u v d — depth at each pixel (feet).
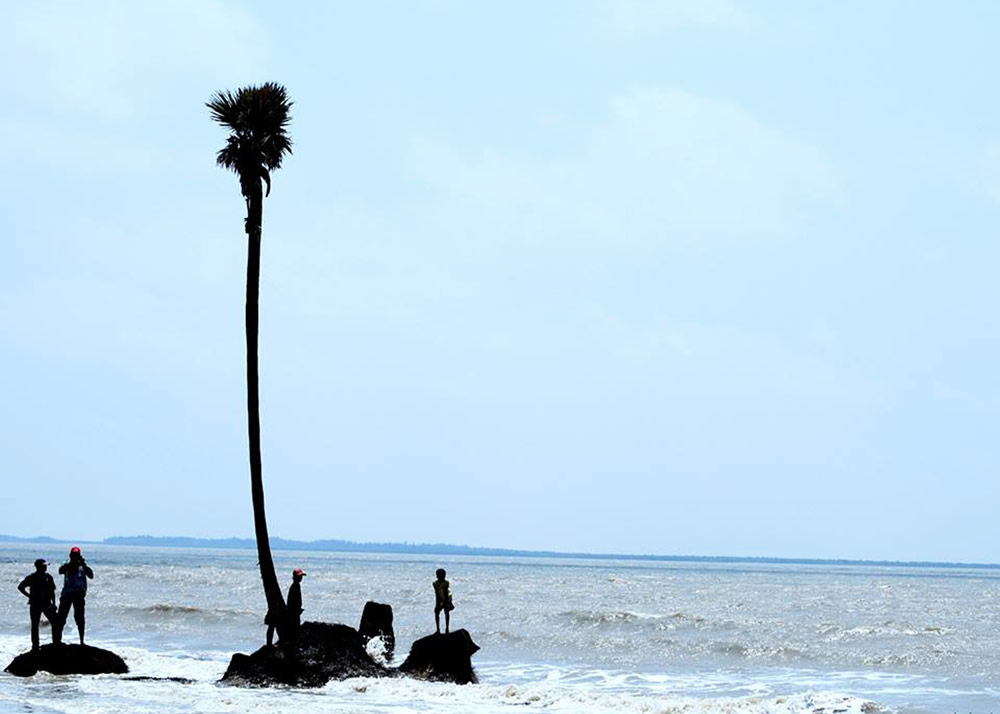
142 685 148.05
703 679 189.98
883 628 295.89
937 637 269.23
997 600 516.32
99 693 139.74
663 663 215.92
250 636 254.06
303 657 155.63
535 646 243.40
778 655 226.17
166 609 295.69
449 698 145.38
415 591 453.17
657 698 148.05
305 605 367.86
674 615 315.58
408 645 239.71
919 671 204.74
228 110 180.04
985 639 265.54
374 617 172.45
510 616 321.93
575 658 224.12
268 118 180.04
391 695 147.02
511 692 147.84
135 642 236.84
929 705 157.28
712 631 282.97
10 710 123.85
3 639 219.20
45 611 159.33
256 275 182.19
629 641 250.78
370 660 161.17
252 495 176.14
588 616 305.94
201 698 138.10
